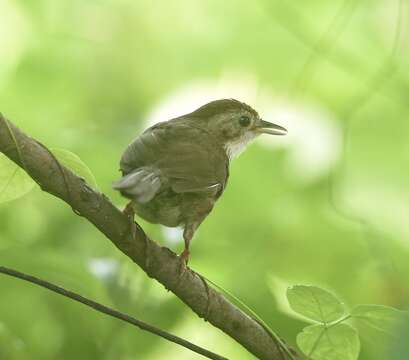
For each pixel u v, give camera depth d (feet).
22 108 52.42
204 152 31.55
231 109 37.29
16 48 54.85
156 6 57.06
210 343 37.73
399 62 50.72
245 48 55.88
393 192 50.08
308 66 48.55
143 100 56.39
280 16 52.85
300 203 47.47
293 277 45.24
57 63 55.31
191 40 56.95
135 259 25.95
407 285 44.16
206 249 40.22
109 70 56.59
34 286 34.06
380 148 50.80
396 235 48.60
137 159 28.81
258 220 46.32
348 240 45.70
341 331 24.00
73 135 45.14
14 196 25.29
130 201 26.08
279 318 35.68
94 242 40.22
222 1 56.39
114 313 23.32
